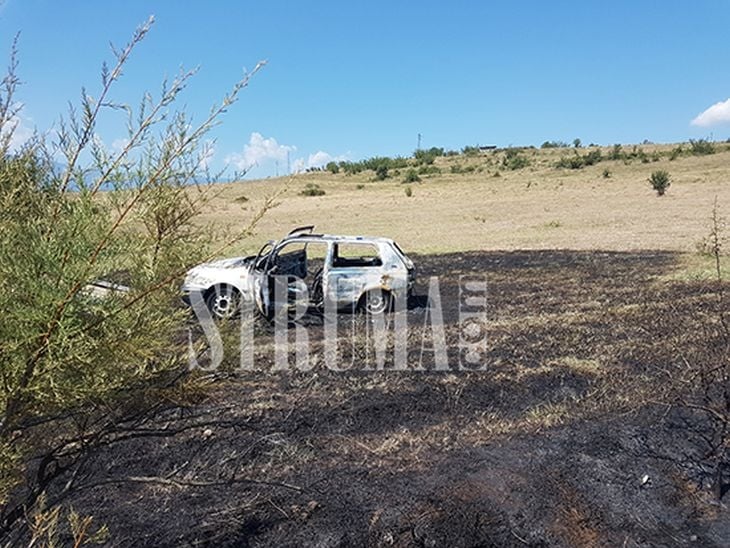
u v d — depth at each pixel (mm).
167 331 2580
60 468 2932
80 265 2090
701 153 68000
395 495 4141
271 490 4168
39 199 2340
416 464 4574
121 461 4480
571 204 35562
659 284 11531
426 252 17938
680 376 6176
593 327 8508
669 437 5016
